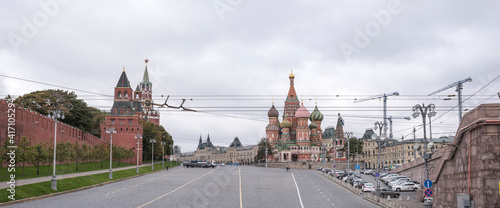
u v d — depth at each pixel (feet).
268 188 270.67
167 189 248.11
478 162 142.72
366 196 225.35
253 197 218.59
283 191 254.47
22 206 160.35
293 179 355.77
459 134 156.35
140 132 545.03
